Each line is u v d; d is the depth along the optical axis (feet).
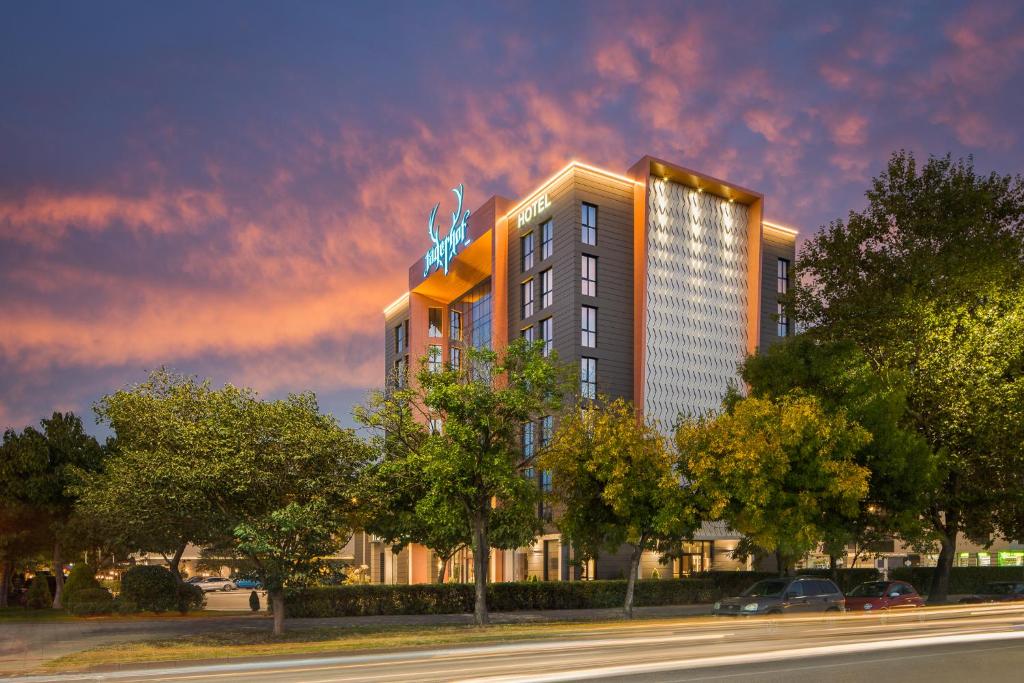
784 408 92.94
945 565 114.01
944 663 45.91
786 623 74.59
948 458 104.83
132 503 77.87
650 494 90.12
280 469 76.74
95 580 116.88
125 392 97.55
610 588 121.49
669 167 168.04
